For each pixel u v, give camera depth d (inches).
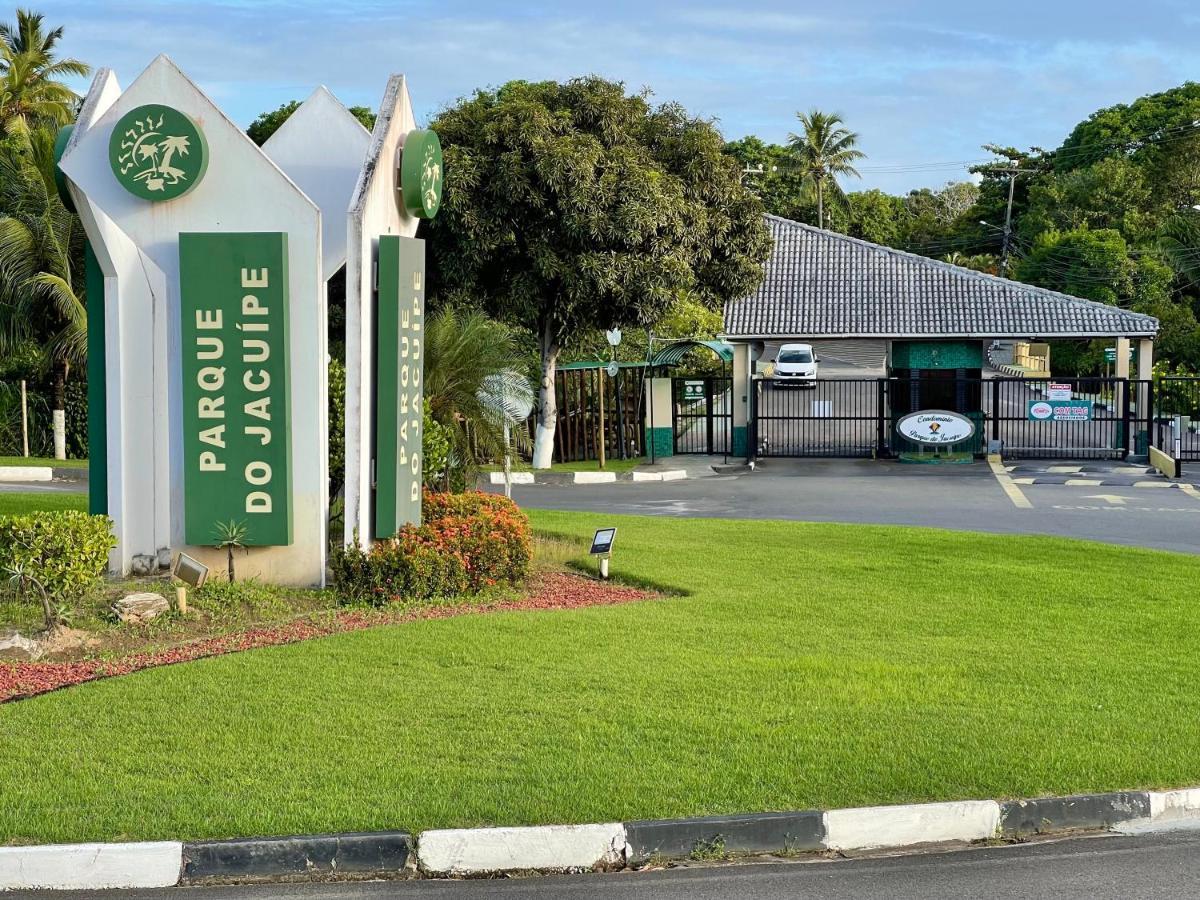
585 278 1000.9
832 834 245.9
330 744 281.4
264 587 465.4
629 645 383.2
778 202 2861.7
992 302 1256.8
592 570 541.6
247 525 469.4
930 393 1251.2
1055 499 914.1
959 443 1192.8
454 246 1015.6
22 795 249.9
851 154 2893.7
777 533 673.0
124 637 395.9
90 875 226.7
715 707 312.3
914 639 402.6
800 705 315.3
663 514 835.4
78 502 730.2
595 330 1197.7
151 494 487.8
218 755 273.7
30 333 1123.3
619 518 740.0
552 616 427.8
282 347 463.2
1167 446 1274.6
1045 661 371.9
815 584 506.6
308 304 469.4
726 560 565.9
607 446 1226.6
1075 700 326.3
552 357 1096.8
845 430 1461.6
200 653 379.9
